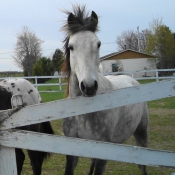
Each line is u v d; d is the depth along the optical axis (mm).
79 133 2514
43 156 3545
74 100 1758
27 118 1767
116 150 1763
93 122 2420
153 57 30891
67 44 2574
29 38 40281
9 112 1758
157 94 1687
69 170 2533
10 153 1812
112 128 2582
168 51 30375
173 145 5035
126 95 1725
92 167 3596
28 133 1769
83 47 2213
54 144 1769
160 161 1771
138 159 1771
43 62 25406
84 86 2023
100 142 1760
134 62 31516
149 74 29719
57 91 13961
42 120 1769
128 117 2916
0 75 39312
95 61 2229
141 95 1707
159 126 6590
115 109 2582
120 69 31438
